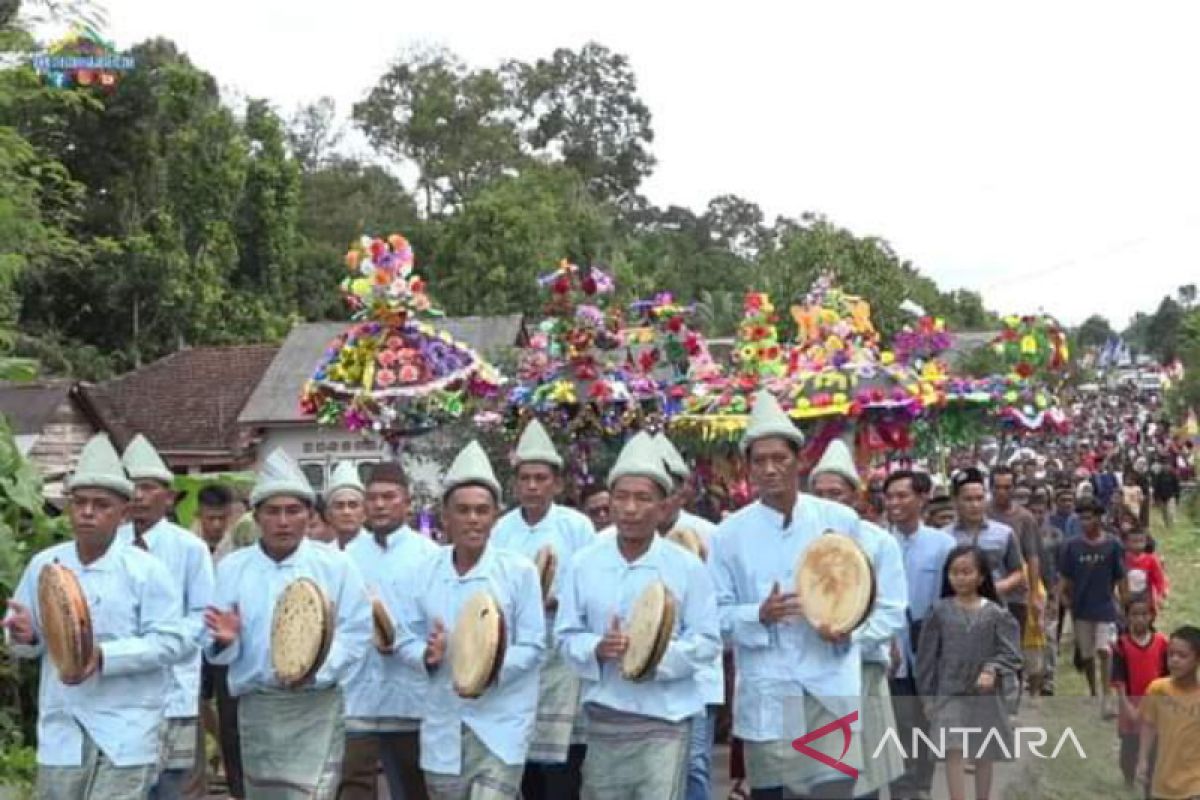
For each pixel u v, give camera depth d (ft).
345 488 30.91
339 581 24.17
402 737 25.95
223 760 31.96
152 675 23.09
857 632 22.65
